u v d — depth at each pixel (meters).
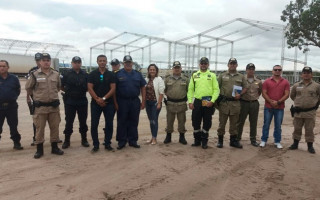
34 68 6.20
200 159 5.58
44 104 5.36
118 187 4.13
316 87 6.18
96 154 5.73
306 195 4.04
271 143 7.16
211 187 4.25
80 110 6.15
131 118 6.27
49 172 4.64
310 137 6.27
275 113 6.64
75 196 3.79
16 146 5.94
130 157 5.57
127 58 5.98
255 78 6.74
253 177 4.71
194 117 6.37
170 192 4.02
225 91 6.33
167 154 5.84
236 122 6.43
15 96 5.88
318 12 22.30
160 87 6.52
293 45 25.16
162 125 9.32
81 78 6.03
